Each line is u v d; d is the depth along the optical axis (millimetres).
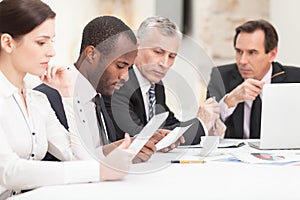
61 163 1672
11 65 1793
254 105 3148
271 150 2416
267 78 3379
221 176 1764
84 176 1656
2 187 1776
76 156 1978
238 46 3355
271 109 2391
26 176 1626
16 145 1804
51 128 2000
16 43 1740
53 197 1502
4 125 1777
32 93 1947
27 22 1713
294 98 2395
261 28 3305
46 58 1772
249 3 4324
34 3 1746
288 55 4305
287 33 4301
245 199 1497
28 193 1556
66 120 2055
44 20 1741
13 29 1721
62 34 4121
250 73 3334
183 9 4441
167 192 1532
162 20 1760
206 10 4328
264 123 2402
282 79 3357
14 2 1729
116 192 1538
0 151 1648
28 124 1855
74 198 1488
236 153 2285
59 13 4133
